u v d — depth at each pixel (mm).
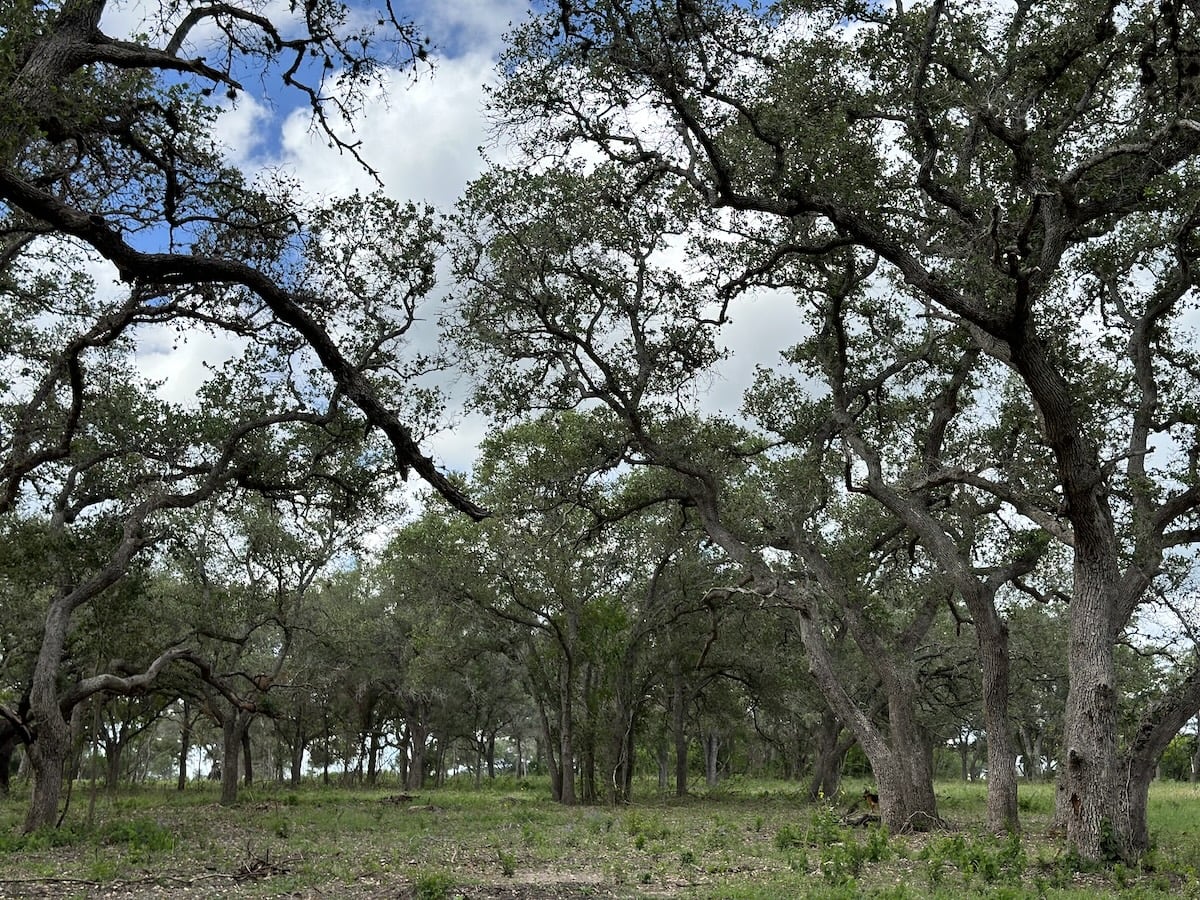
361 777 58625
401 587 40500
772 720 52688
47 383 16703
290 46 7633
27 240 14117
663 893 12484
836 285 22547
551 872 14969
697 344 23266
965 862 14727
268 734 61281
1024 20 17000
